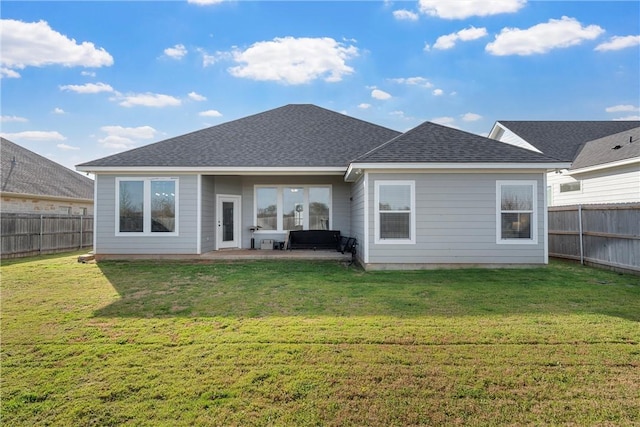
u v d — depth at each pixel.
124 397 3.20
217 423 2.84
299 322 5.17
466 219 9.61
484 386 3.35
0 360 3.94
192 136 13.46
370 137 13.90
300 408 3.03
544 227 9.59
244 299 6.52
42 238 14.08
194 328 4.93
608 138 15.41
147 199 11.39
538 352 4.07
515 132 18.83
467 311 5.67
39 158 21.62
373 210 9.64
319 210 13.76
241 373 3.60
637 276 8.52
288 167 11.40
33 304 6.20
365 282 7.98
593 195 14.06
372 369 3.68
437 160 9.29
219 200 13.07
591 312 5.58
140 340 4.49
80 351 4.16
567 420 2.87
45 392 3.28
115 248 11.40
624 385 3.36
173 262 10.94
